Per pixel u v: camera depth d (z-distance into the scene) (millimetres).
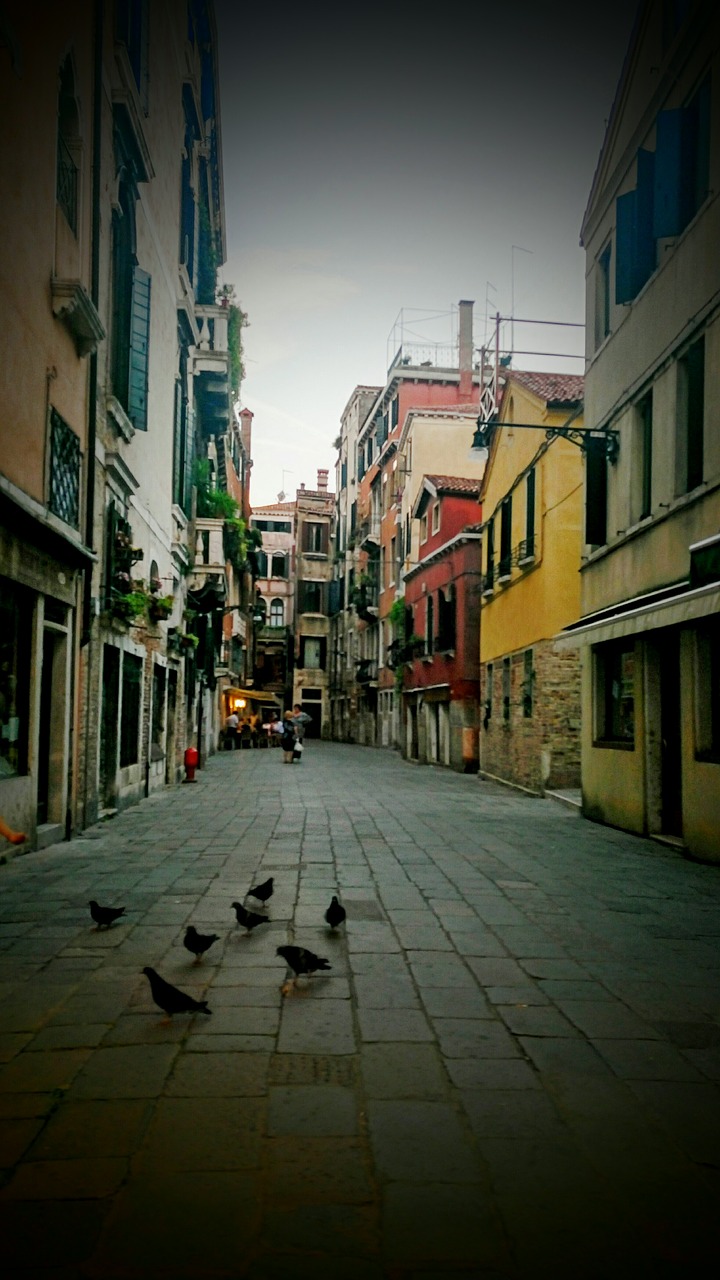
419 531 35812
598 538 14422
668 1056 4289
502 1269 2639
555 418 18641
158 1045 4293
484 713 25328
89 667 12273
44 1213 2871
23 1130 3422
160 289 17922
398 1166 3193
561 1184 3107
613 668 14273
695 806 10297
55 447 10531
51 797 11203
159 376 18125
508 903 7672
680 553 11312
